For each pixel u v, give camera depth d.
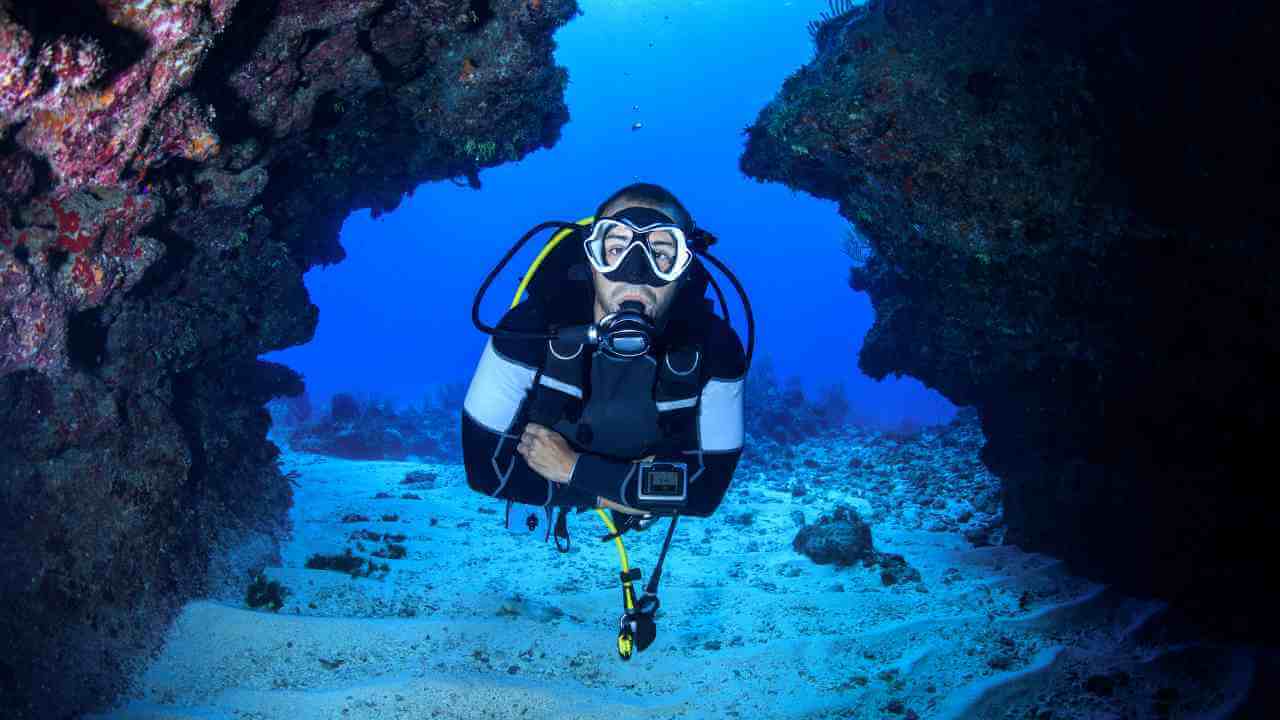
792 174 7.88
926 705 4.43
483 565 7.06
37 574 4.37
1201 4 4.93
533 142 8.19
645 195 2.57
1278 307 4.80
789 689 4.66
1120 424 5.98
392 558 7.12
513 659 4.93
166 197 4.61
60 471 4.56
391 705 4.30
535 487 2.64
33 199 3.65
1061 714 4.30
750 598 6.22
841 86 6.28
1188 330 5.31
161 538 4.97
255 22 4.79
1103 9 5.38
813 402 17.58
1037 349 6.31
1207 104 4.93
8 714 3.82
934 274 6.92
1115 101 5.34
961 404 8.14
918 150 5.99
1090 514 6.24
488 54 6.52
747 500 10.22
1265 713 4.14
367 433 14.39
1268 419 5.05
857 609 5.92
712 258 2.64
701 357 2.54
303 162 6.69
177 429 5.23
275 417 17.44
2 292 3.61
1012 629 5.38
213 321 5.87
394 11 5.79
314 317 7.14
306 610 5.45
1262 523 5.21
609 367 2.48
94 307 4.20
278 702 4.25
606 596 6.19
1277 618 5.00
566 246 2.58
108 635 4.50
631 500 2.42
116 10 3.40
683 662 4.99
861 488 10.75
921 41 6.01
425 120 7.16
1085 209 5.52
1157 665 4.77
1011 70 5.71
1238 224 4.89
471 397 2.59
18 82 3.05
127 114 3.66
